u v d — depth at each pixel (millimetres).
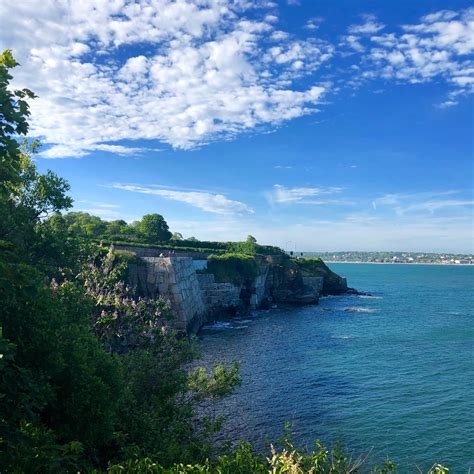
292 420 29844
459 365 46000
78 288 20672
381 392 36375
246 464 9891
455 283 194750
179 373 19938
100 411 13375
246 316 83688
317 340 59656
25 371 10156
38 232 22766
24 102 8273
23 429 10242
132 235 102750
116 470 9289
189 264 71000
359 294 132250
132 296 55781
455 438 27109
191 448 17000
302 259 138875
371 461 24031
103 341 22922
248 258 95688
